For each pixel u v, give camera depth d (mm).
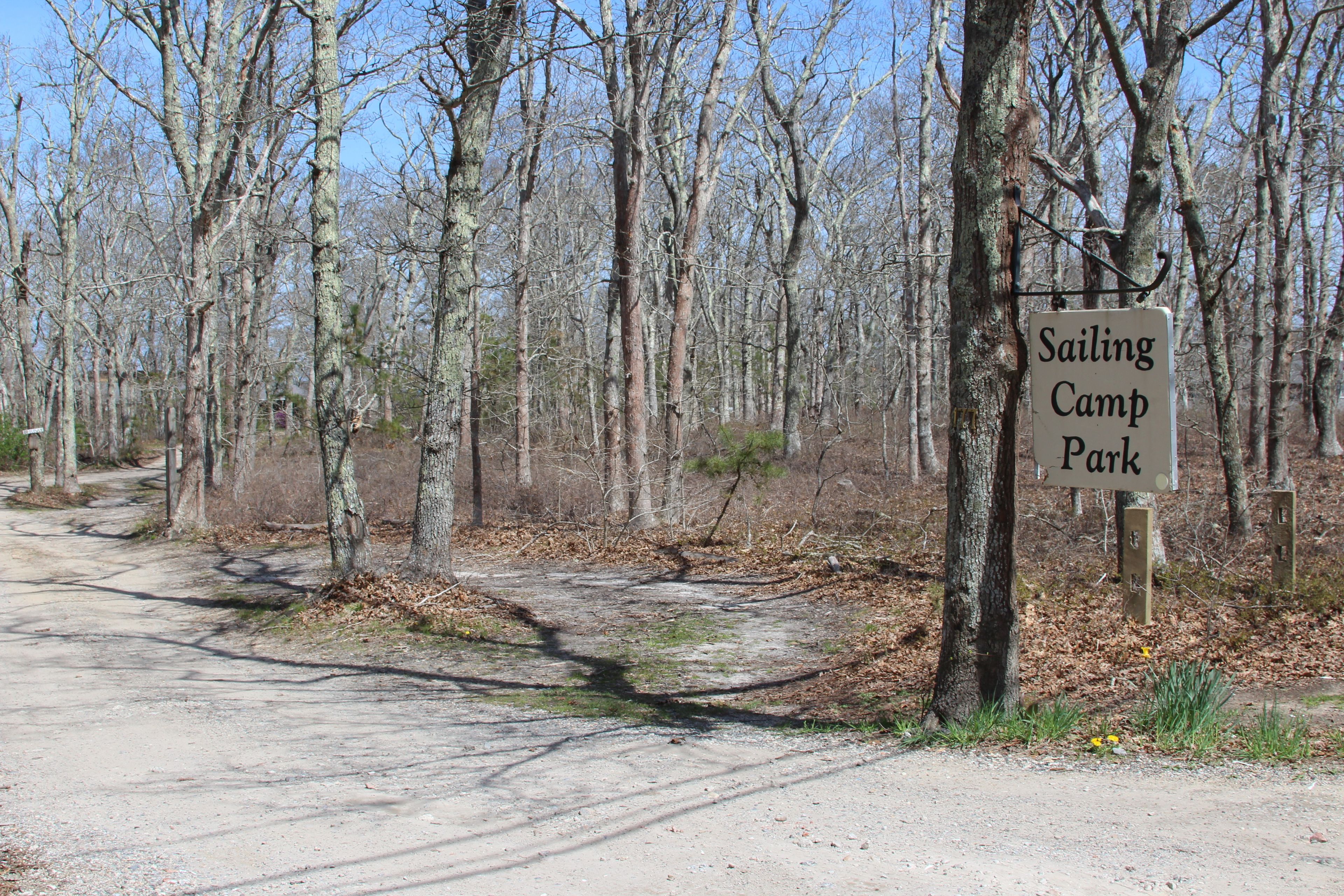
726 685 8875
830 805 5027
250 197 26172
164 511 25250
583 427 23859
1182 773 5305
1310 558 11906
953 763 5711
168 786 5766
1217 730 5992
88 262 44094
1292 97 18672
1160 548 11422
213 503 24641
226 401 33781
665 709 8023
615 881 4043
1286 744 5672
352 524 13008
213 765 6305
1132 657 8602
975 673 6375
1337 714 6543
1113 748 5852
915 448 22906
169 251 40031
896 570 13617
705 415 29250
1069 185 11414
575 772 5973
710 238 39000
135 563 18531
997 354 6180
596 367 24984
